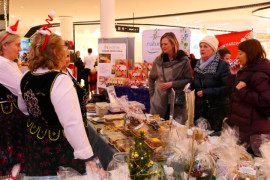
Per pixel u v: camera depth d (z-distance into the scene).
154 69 3.05
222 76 2.53
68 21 12.13
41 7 9.84
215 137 1.84
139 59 15.85
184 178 1.23
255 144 1.65
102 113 2.72
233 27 14.77
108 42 4.86
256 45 2.06
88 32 15.92
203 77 2.62
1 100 2.07
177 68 2.80
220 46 4.28
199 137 1.45
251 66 2.07
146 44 4.18
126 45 4.79
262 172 1.25
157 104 2.95
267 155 1.32
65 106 1.25
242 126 2.11
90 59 9.71
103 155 1.95
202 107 2.57
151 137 1.69
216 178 1.28
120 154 1.33
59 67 1.42
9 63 2.02
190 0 8.41
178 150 1.34
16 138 2.15
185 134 1.54
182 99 2.69
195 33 17.00
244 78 2.08
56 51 1.36
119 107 2.69
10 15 11.76
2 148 2.08
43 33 1.36
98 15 11.72
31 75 1.40
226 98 2.55
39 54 1.35
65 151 1.40
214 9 9.96
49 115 1.35
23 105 1.62
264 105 1.97
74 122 1.25
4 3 8.76
